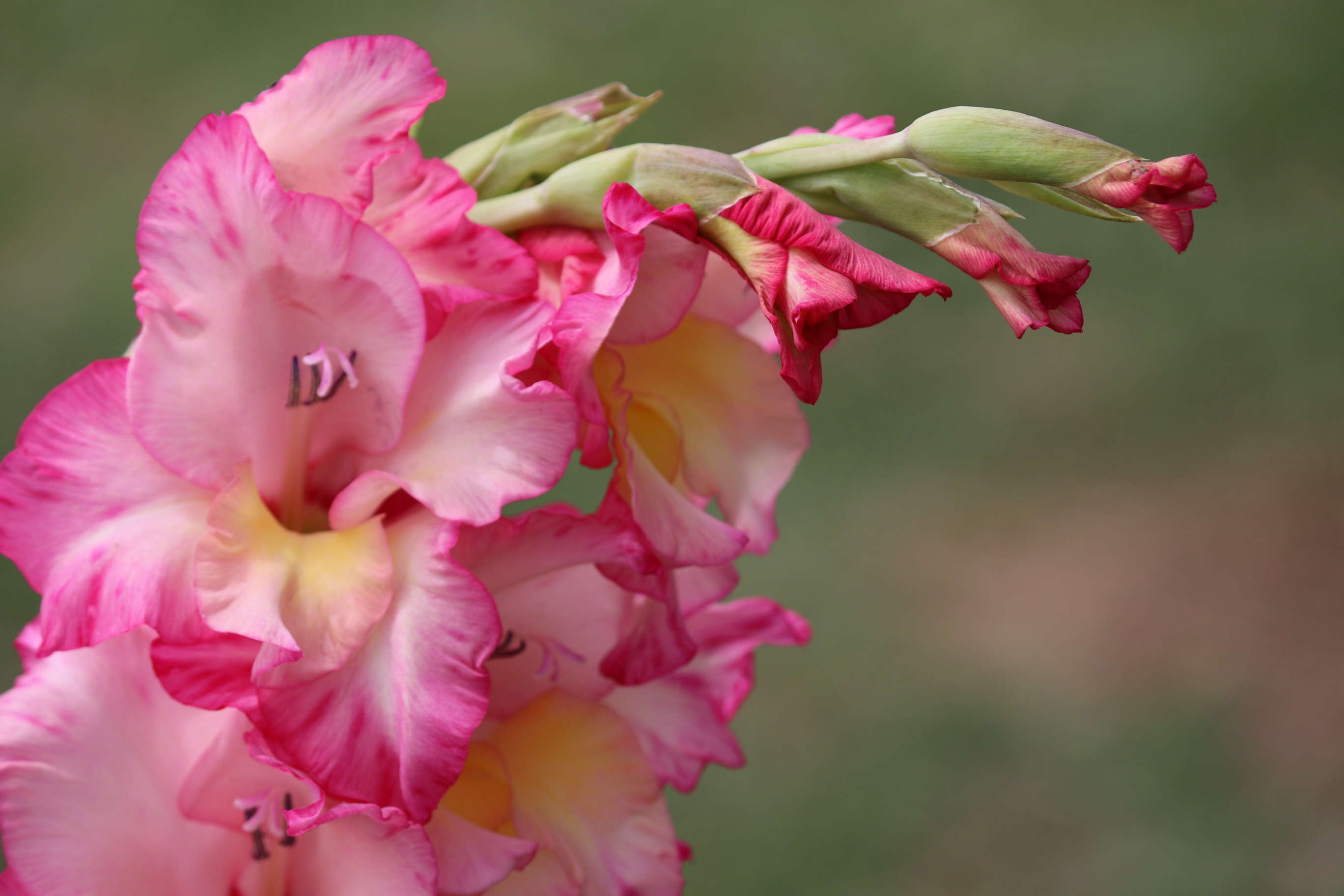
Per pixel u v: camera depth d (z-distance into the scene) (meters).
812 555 1.82
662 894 0.65
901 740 1.62
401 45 0.61
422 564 0.61
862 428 2.00
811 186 0.62
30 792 0.62
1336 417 2.02
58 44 2.53
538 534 0.61
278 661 0.60
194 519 0.61
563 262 0.63
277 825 0.63
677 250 0.62
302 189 0.62
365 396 0.62
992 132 0.61
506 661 0.66
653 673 0.65
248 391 0.62
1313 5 2.67
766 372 0.66
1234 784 1.58
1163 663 1.71
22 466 0.60
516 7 2.65
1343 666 1.70
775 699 1.67
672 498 0.63
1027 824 1.55
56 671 0.63
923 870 1.51
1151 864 1.50
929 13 2.70
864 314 0.61
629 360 0.65
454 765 0.60
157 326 0.60
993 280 0.61
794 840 1.54
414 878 0.61
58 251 2.14
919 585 1.80
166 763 0.63
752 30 2.63
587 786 0.65
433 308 0.62
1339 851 1.50
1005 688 1.68
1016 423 2.00
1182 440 1.99
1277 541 1.85
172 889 0.63
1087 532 1.86
